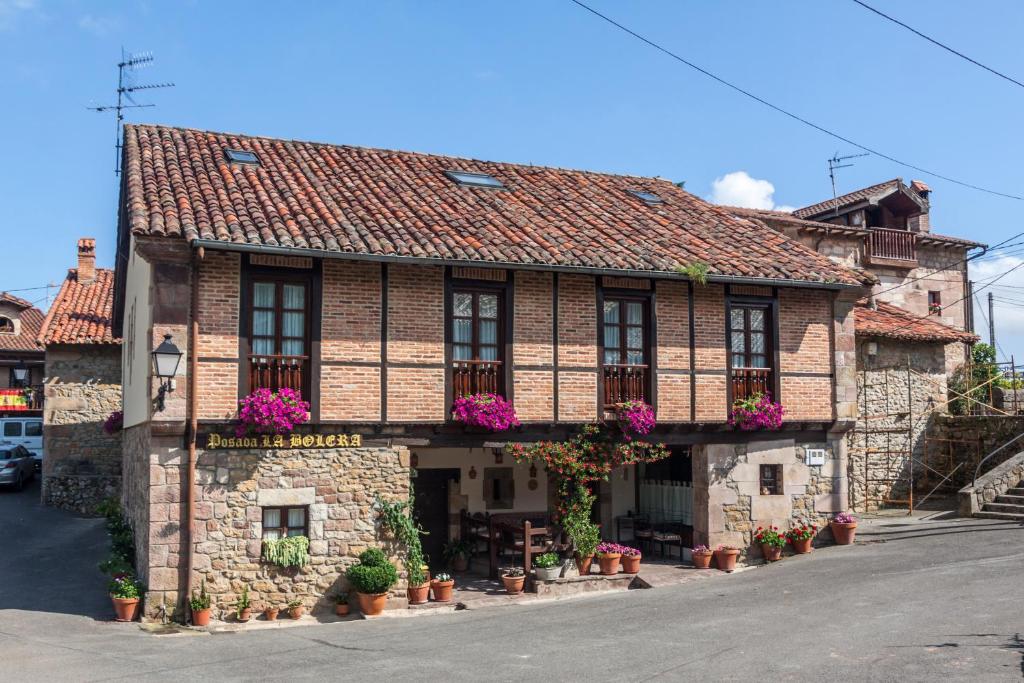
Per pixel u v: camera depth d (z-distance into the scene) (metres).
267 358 12.77
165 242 12.22
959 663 8.53
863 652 9.17
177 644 10.84
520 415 14.09
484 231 14.35
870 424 19.80
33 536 18.27
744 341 15.95
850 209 25.36
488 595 14.16
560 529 14.97
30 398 30.08
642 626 11.22
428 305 13.66
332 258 12.75
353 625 12.24
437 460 16.88
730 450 15.85
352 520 13.09
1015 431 18.91
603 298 14.91
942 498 19.97
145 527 12.74
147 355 12.74
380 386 13.26
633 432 14.70
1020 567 12.77
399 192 15.70
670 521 17.36
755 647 9.68
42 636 11.10
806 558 15.54
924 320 21.64
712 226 17.56
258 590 12.53
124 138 15.71
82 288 25.12
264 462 12.69
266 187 14.55
